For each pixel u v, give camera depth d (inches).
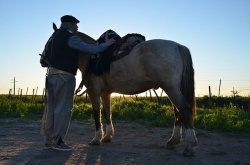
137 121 411.2
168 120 380.5
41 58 235.3
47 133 222.7
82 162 186.9
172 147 224.1
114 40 221.8
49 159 192.4
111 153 211.5
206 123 341.1
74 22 226.2
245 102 890.1
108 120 260.7
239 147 237.3
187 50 203.9
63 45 215.3
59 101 217.0
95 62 230.4
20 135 288.8
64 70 214.7
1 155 201.6
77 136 289.9
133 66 209.3
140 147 233.6
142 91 219.6
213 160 194.5
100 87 239.3
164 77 196.7
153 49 201.6
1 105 475.2
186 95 198.5
